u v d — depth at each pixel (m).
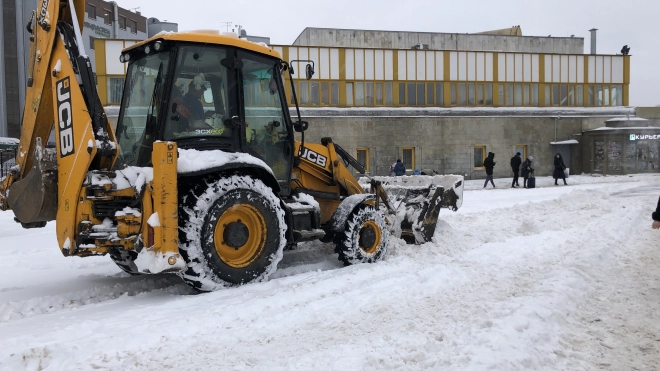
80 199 4.73
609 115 29.14
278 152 6.20
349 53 26.00
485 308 4.35
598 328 4.00
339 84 25.97
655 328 3.99
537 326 3.81
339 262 6.78
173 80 5.21
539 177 28.22
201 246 4.93
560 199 13.15
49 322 4.18
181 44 5.25
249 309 4.44
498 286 5.21
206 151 5.17
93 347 3.56
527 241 7.82
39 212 4.97
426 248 7.22
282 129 6.24
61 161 4.96
